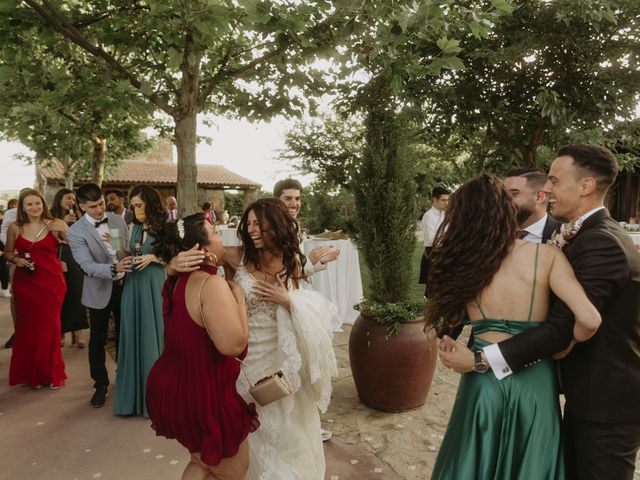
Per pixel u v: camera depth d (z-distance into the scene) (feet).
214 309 5.81
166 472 9.02
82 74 12.82
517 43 18.02
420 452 9.57
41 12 11.14
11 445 10.06
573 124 18.79
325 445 9.83
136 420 11.24
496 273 5.09
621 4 16.53
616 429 5.14
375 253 11.21
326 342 7.45
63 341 17.35
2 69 10.43
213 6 9.89
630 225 25.91
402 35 9.80
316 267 8.95
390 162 11.18
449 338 5.41
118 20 13.56
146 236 11.35
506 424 5.02
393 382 11.01
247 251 7.37
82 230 11.73
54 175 68.23
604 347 5.14
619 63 18.69
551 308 5.08
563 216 5.83
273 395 6.60
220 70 14.71
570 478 5.59
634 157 22.09
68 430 10.73
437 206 19.71
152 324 11.25
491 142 21.75
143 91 11.57
